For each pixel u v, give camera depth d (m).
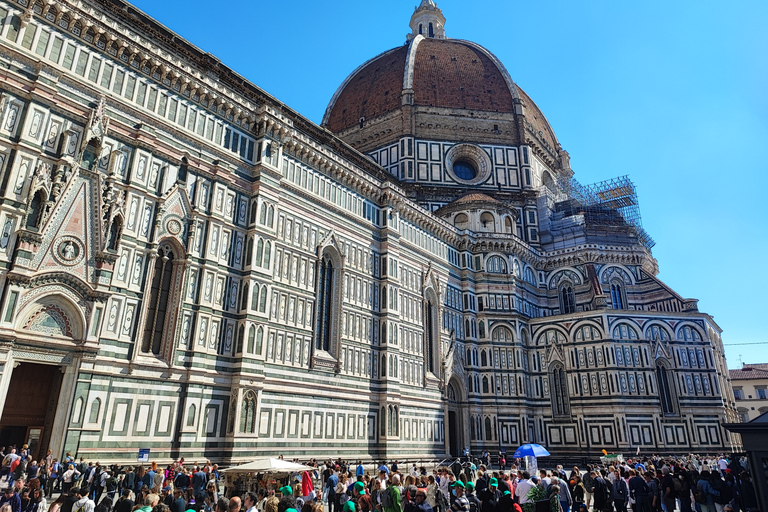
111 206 32.88
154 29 39.88
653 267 90.62
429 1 119.75
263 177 42.97
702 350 66.00
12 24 30.77
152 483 25.81
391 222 57.06
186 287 36.34
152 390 33.16
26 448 27.11
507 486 22.05
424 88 88.81
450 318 64.56
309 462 38.31
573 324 67.75
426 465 53.47
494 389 65.25
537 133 93.31
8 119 29.58
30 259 28.97
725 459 44.50
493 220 73.31
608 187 91.19
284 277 43.38
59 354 29.67
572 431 64.31
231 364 38.03
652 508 24.28
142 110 36.31
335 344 47.34
